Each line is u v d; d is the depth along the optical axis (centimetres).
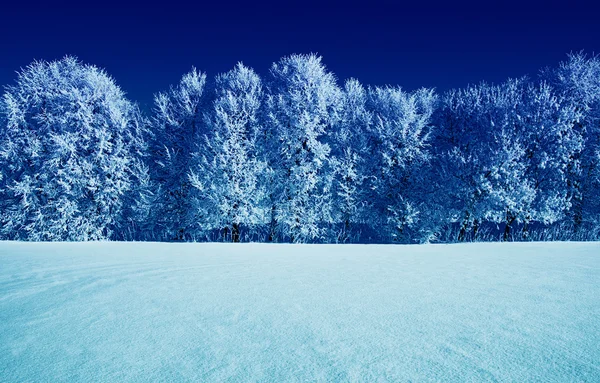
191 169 1694
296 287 282
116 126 1803
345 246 773
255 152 1772
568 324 184
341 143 1972
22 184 1694
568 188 1769
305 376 123
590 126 1823
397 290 271
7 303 230
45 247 664
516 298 244
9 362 137
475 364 134
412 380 120
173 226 1892
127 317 198
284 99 1866
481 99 2197
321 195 1812
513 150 1622
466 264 432
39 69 1906
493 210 1642
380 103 2266
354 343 157
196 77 2069
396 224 1803
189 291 267
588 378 121
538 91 1962
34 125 1878
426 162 1942
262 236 1969
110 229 1825
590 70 1898
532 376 123
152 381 120
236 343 157
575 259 488
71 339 163
